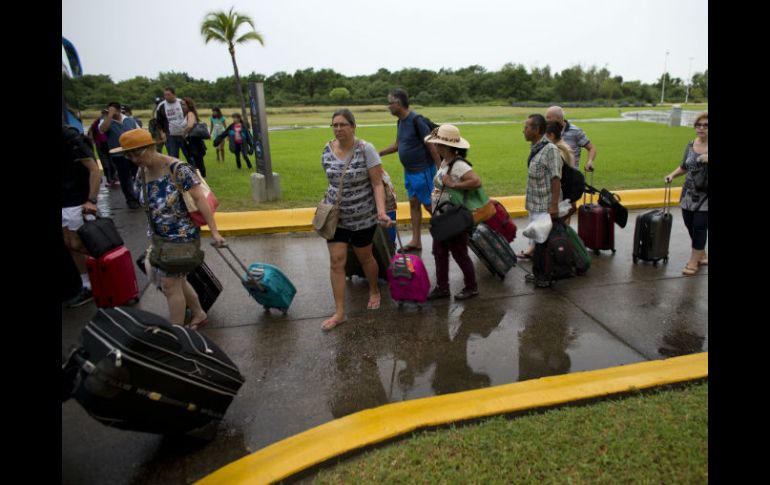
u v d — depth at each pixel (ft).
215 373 10.36
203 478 9.53
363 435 10.37
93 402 8.83
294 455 9.89
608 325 15.64
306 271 20.56
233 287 19.06
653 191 31.01
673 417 10.54
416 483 9.09
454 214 15.87
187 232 13.60
